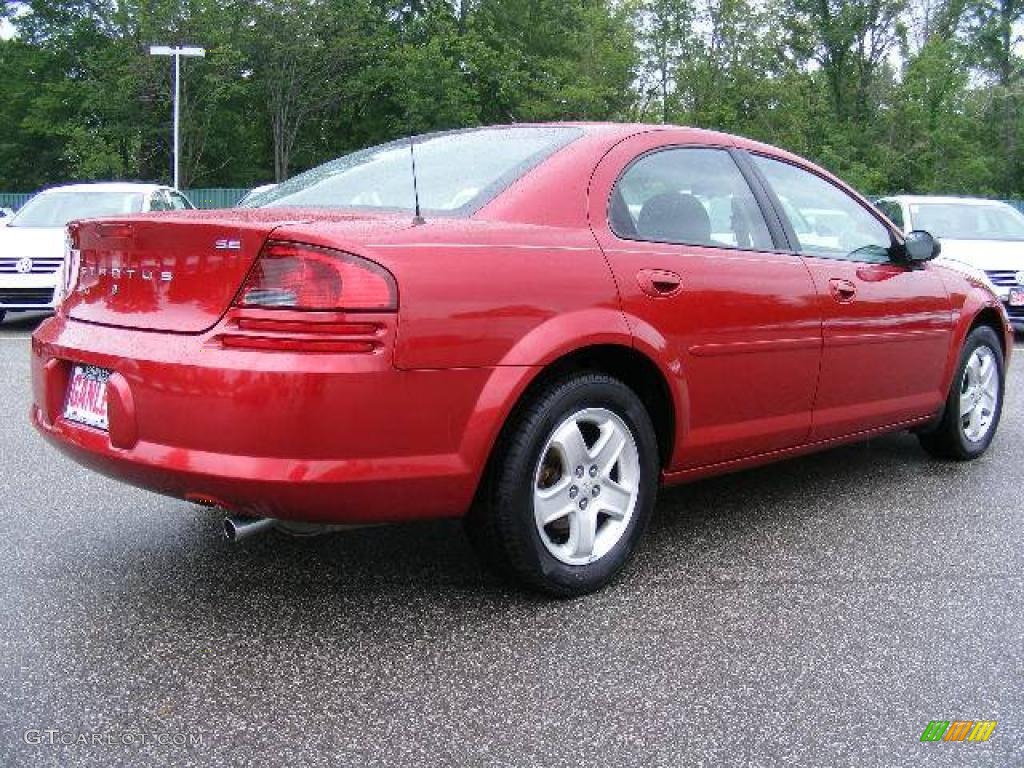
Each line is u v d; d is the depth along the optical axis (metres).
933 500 4.31
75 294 3.05
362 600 3.11
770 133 43.31
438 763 2.21
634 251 3.20
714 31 45.50
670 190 3.49
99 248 2.93
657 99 47.44
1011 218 10.98
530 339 2.83
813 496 4.36
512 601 3.11
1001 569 3.46
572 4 45.25
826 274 3.90
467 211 2.98
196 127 39.94
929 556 3.58
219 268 2.60
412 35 42.44
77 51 45.44
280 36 38.00
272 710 2.43
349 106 42.53
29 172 48.56
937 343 4.57
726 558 3.54
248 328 2.54
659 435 3.39
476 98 40.31
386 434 2.59
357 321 2.52
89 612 3.00
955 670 2.67
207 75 36.81
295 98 39.00
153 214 2.94
